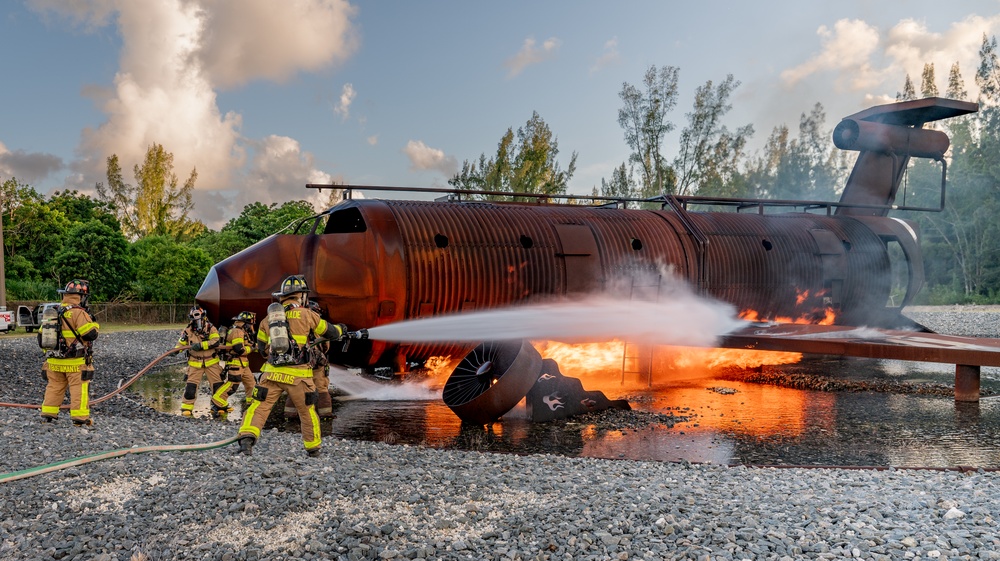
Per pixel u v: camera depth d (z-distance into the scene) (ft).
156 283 161.27
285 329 23.77
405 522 17.53
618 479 22.17
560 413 37.01
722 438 32.45
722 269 54.95
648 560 15.06
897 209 66.08
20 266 152.15
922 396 45.34
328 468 22.48
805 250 58.95
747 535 16.16
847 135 65.46
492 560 15.34
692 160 186.60
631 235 52.42
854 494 20.20
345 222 50.57
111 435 27.73
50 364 29.81
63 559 15.48
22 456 23.56
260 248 46.16
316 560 15.40
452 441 31.89
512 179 188.44
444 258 45.34
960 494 20.15
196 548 16.01
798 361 63.26
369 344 44.50
